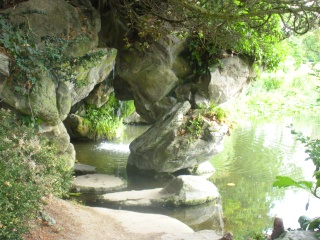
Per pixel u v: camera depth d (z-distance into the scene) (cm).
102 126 1405
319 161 432
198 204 858
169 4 691
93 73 848
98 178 982
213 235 665
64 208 677
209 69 1002
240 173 1075
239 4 586
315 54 739
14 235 462
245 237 693
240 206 868
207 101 1040
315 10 475
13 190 469
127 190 950
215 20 666
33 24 735
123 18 944
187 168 1062
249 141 1399
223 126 1029
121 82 1170
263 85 2292
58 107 752
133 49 978
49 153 626
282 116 1872
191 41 986
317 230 392
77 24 791
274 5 600
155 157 1027
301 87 2300
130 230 670
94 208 760
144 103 1081
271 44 991
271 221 793
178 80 1048
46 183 577
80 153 1240
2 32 674
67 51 755
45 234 566
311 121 1762
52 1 770
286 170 1087
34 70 694
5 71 650
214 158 1200
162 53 980
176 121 997
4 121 612
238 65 1023
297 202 880
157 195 874
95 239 600
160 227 700
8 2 746
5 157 523
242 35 745
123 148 1324
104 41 988
